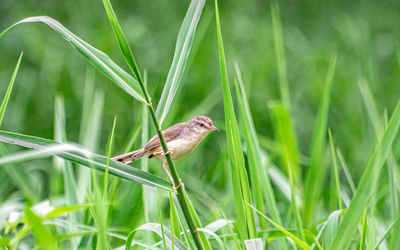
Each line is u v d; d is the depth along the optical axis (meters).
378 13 21.28
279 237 8.22
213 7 20.22
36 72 17.89
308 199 10.11
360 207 6.63
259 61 17.73
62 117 10.12
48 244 5.12
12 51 18.53
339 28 19.50
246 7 20.42
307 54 18.78
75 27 18.86
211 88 17.27
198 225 7.55
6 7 19.36
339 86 17.61
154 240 8.62
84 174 9.80
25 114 17.22
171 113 11.10
